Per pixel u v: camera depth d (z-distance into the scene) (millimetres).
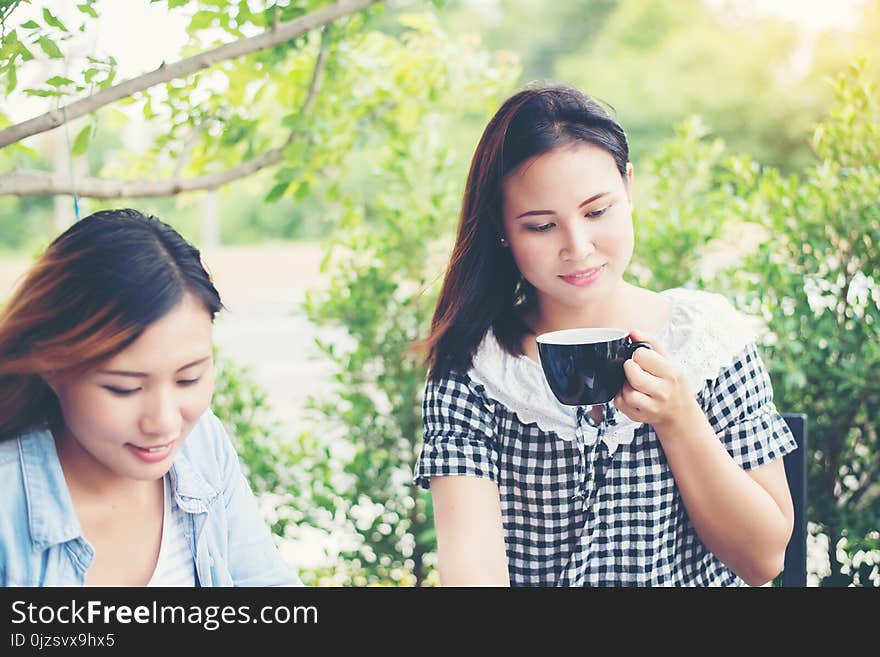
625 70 11500
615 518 1381
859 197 1979
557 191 1225
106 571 1173
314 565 2385
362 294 2312
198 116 2006
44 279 1030
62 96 1556
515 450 1404
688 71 11320
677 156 2426
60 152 1818
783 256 2090
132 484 1176
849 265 2035
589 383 1180
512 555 1434
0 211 13359
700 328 1360
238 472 1328
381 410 2420
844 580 2010
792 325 1979
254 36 1682
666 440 1256
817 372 1973
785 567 1470
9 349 1033
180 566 1221
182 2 1648
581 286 1270
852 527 1985
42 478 1129
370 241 2340
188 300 1028
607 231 1249
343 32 2098
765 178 2125
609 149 1246
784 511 1353
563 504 1393
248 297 9547
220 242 13797
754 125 11148
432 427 1422
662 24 11781
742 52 11234
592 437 1365
